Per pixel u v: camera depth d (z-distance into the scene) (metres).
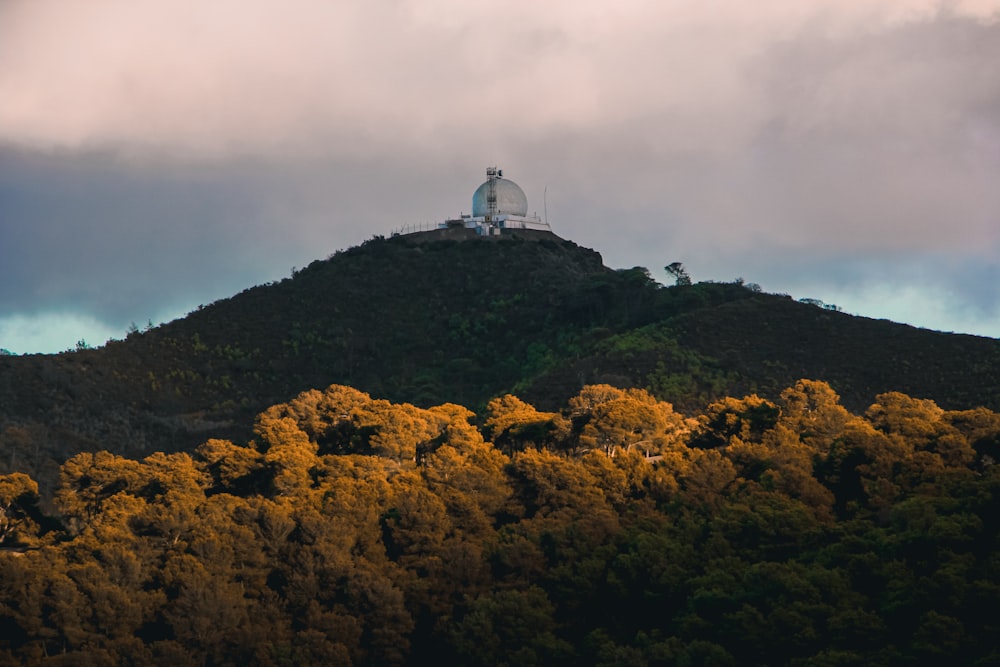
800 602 169.50
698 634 175.12
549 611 191.50
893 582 167.62
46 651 188.12
